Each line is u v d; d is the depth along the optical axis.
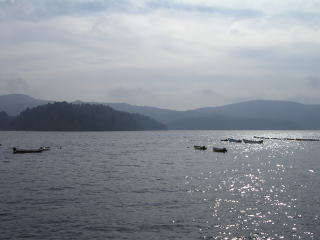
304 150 155.62
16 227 38.47
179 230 37.66
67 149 158.00
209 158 117.06
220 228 38.22
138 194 54.66
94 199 51.12
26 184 63.72
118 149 160.00
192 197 52.47
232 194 54.59
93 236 36.00
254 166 93.62
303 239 35.06
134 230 37.69
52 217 41.97
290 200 50.44
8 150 150.88
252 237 35.62
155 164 98.38
